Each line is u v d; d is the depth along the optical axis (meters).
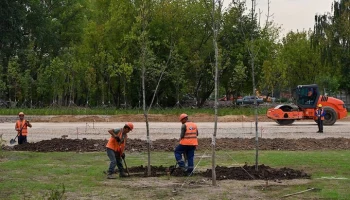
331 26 59.84
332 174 13.53
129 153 18.62
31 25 56.00
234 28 46.47
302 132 26.62
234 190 11.13
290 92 67.50
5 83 50.28
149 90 50.47
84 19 64.00
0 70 50.12
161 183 12.08
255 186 11.65
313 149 19.97
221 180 12.51
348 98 61.31
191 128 13.41
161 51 49.25
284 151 19.27
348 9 59.56
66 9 62.91
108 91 53.91
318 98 31.11
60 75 49.06
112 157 12.86
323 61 59.75
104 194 10.73
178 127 29.77
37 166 15.09
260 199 10.20
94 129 28.45
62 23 62.69
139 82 48.03
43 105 55.41
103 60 48.09
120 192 10.95
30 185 11.77
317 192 10.93
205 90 53.34
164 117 38.62
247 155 17.75
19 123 20.47
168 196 10.48
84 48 50.59
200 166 15.04
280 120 31.47
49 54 60.41
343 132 26.61
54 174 13.55
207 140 21.91
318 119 26.42
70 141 20.94
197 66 49.16
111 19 47.62
